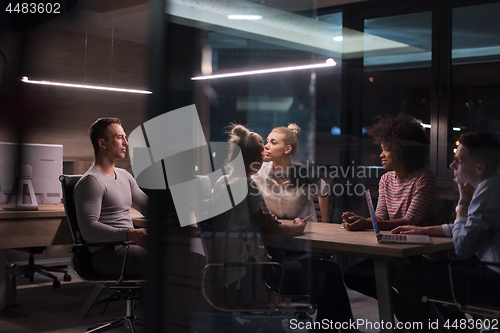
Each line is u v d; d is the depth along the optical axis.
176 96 1.78
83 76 5.51
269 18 4.23
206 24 3.28
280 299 1.92
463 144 2.11
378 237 1.86
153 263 1.76
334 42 4.62
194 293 1.80
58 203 3.17
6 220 2.59
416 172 2.34
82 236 2.29
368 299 2.37
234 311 1.86
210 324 1.86
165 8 1.61
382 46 4.41
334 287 2.07
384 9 4.35
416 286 1.97
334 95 4.53
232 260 1.87
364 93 4.47
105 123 2.52
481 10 3.86
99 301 2.98
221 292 1.85
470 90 3.94
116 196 2.47
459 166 2.10
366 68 4.48
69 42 5.38
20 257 3.87
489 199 1.85
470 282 1.86
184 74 1.75
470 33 3.92
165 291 1.75
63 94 5.36
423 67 4.16
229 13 3.60
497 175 1.94
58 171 3.17
